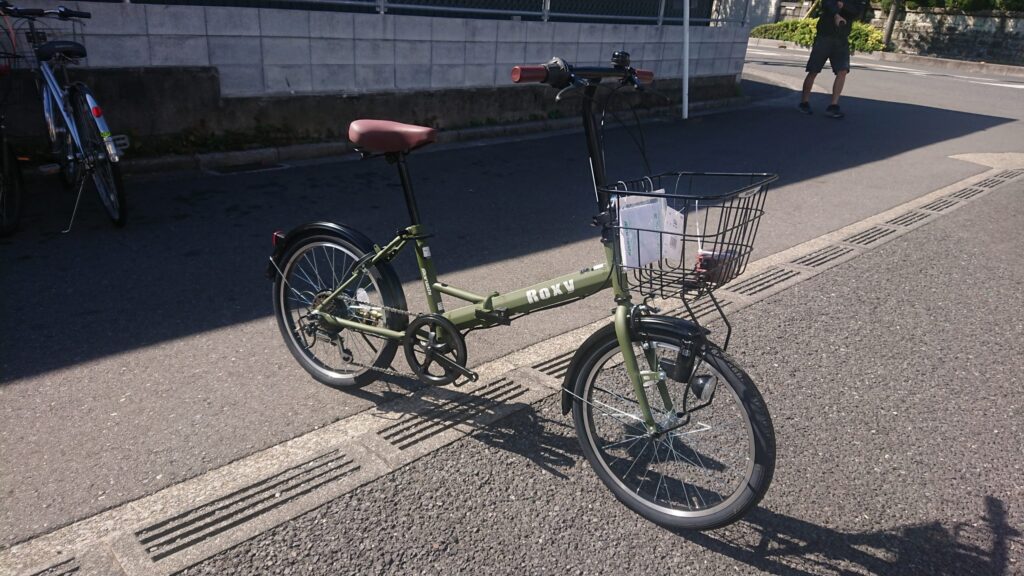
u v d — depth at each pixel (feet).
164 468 8.62
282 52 23.22
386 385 10.78
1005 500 8.80
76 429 9.23
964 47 81.56
